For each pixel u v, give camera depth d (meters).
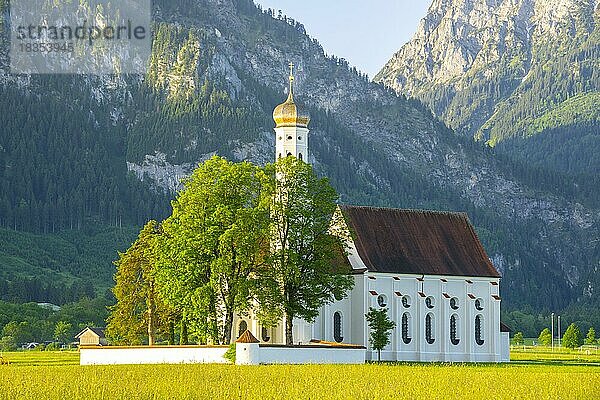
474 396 132.62
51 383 138.75
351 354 198.00
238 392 132.12
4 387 134.00
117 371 160.50
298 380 146.62
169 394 130.25
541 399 131.38
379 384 142.75
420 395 132.88
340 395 131.12
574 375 162.12
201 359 194.62
